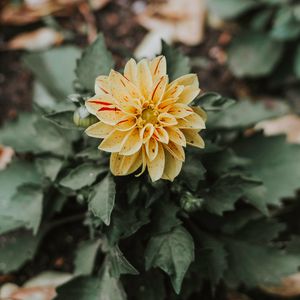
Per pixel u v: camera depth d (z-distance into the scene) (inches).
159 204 21.1
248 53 31.0
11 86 30.0
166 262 20.1
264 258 23.9
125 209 20.6
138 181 20.3
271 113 26.0
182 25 32.0
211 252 22.0
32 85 30.0
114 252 20.3
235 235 24.1
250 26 32.7
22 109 29.4
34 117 25.0
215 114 24.6
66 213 26.1
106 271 22.7
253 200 22.6
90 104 17.6
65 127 19.8
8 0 31.7
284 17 29.7
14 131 24.7
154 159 17.9
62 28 31.6
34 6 31.6
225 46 32.2
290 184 25.1
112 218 20.3
